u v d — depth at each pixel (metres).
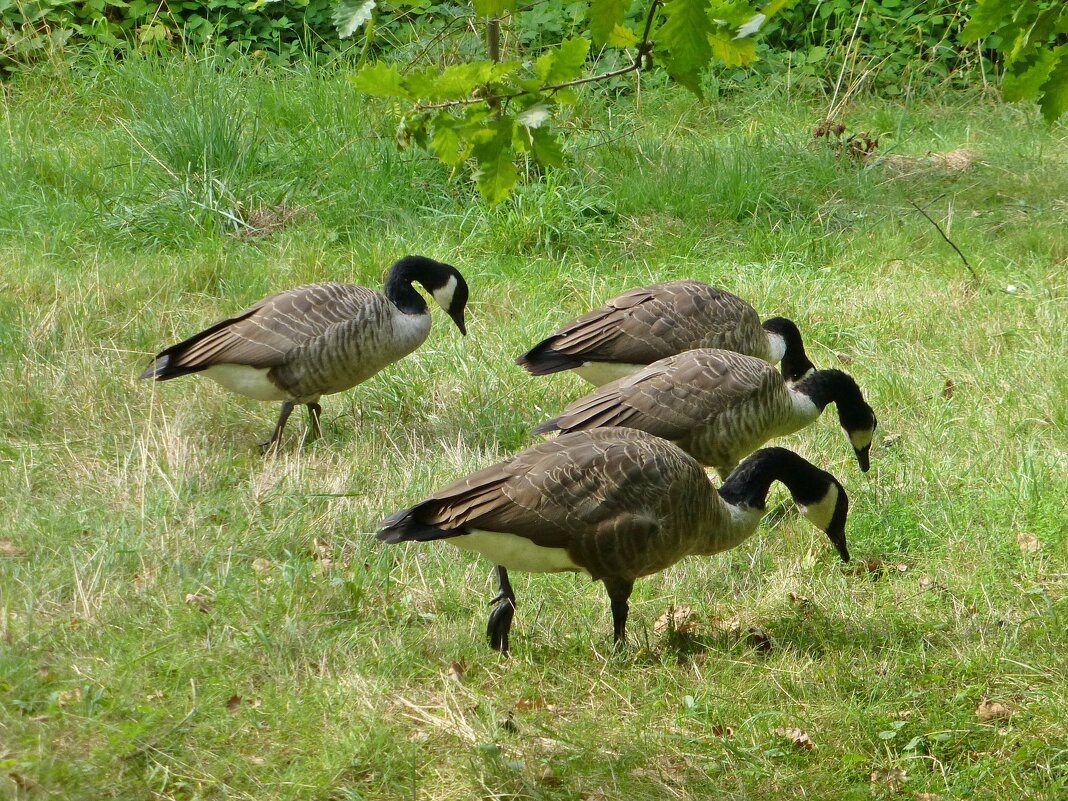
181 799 5.97
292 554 8.47
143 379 10.24
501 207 15.18
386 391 11.32
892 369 11.93
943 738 6.73
